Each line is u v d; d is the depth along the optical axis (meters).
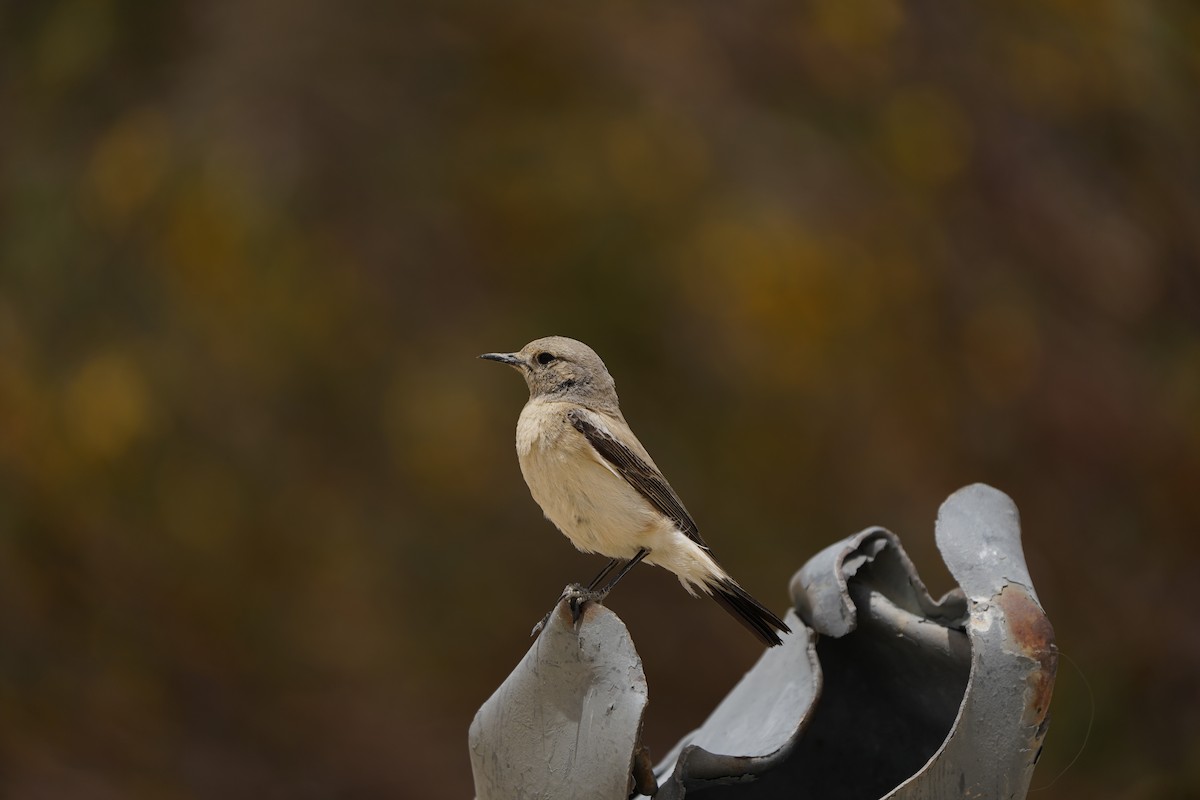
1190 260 17.27
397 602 15.18
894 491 15.22
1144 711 14.56
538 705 3.93
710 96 16.58
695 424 15.10
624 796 3.72
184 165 16.08
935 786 3.66
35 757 13.93
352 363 15.63
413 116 16.56
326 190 16.12
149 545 15.26
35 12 17.38
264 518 15.33
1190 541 15.73
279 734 14.55
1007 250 16.70
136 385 15.43
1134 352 16.61
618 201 15.85
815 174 16.28
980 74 17.27
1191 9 18.09
